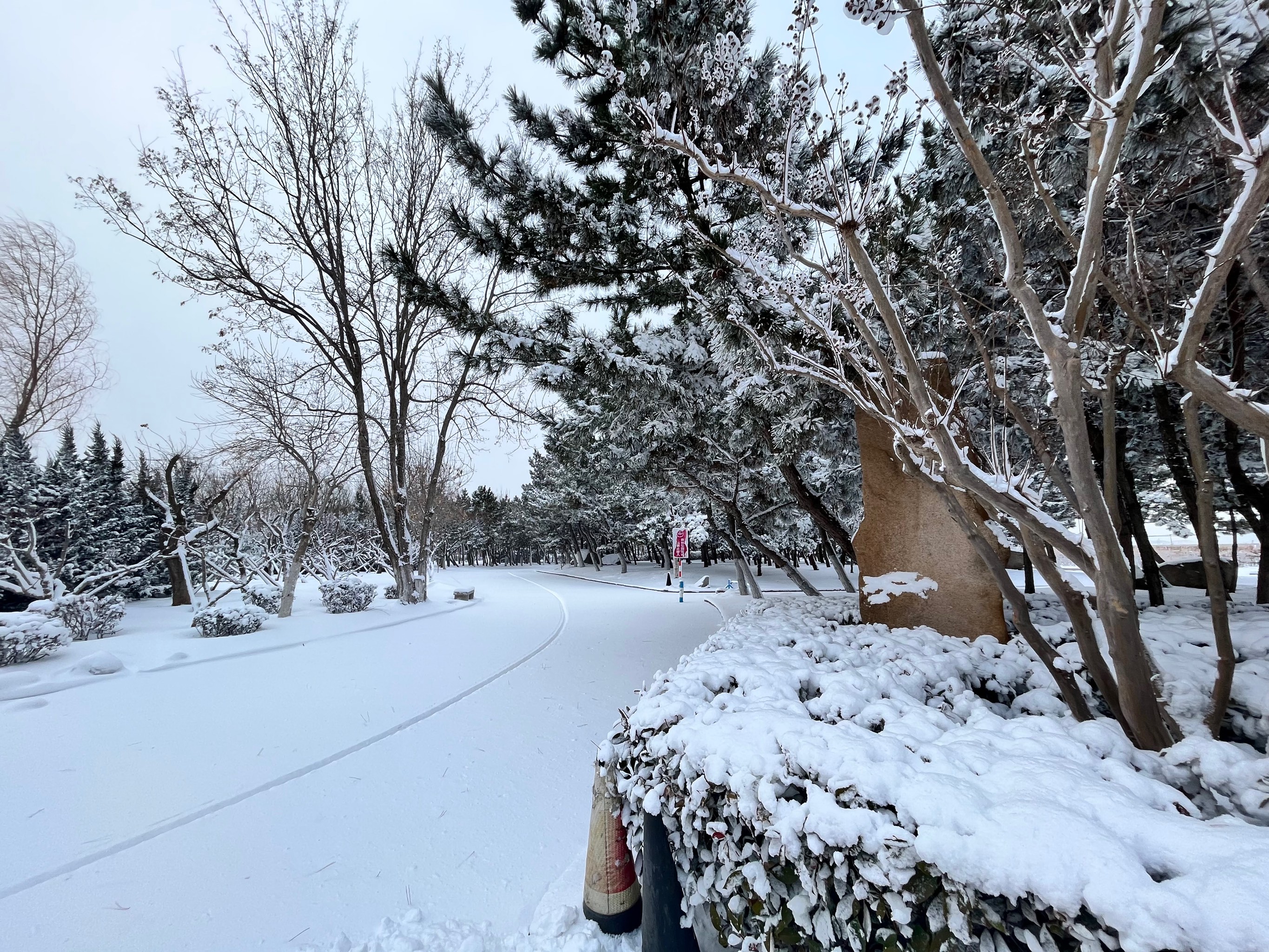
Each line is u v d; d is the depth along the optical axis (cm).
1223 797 151
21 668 659
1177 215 269
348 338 1416
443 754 441
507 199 528
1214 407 147
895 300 335
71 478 1805
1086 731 174
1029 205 283
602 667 743
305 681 655
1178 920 92
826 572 2448
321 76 1388
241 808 354
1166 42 206
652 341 543
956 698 248
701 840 172
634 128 386
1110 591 169
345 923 252
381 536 1472
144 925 250
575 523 3212
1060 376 151
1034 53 241
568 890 267
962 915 115
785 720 181
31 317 1437
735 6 367
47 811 346
